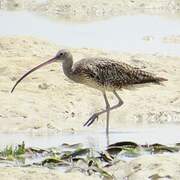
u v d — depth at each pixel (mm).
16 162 14438
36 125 17172
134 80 17750
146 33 26828
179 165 13328
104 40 25516
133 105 18766
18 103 18344
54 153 14852
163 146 15117
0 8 31891
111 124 17703
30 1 32531
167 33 26844
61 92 19375
